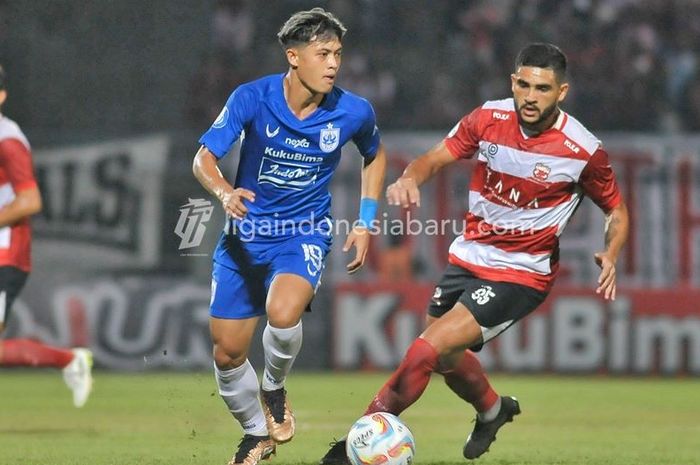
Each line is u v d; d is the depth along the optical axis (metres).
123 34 62.50
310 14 21.47
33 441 28.97
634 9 73.12
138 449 27.23
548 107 21.41
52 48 61.53
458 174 54.97
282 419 22.44
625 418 37.06
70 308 53.31
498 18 72.31
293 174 22.27
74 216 53.59
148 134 54.25
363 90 69.31
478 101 69.88
